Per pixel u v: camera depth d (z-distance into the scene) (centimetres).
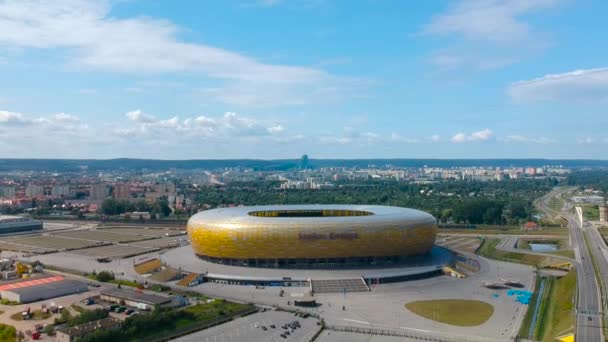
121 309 19138
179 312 18262
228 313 18938
